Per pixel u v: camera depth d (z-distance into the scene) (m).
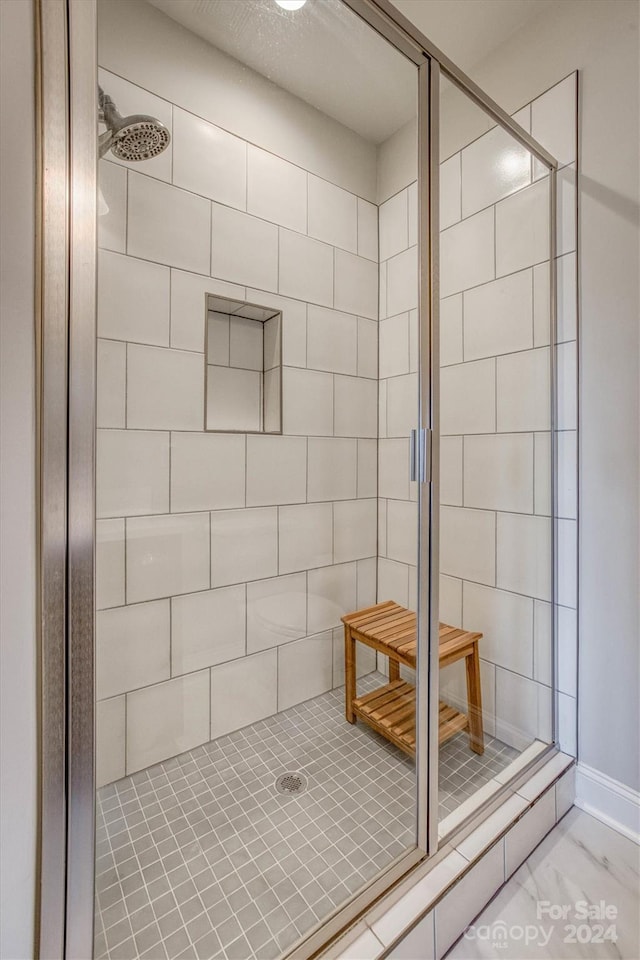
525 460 1.34
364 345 1.57
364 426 1.60
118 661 1.20
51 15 0.60
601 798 1.26
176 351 1.31
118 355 1.16
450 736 1.20
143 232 1.21
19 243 0.58
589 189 1.25
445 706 1.20
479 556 1.27
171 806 1.21
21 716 0.60
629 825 1.21
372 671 1.44
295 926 0.90
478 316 1.28
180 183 1.29
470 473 1.28
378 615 1.45
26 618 0.60
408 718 1.25
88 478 0.65
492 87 1.44
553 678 1.38
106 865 0.96
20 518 0.59
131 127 1.12
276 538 1.56
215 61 1.30
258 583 1.52
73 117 0.62
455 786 1.19
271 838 1.11
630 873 1.10
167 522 1.30
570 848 1.18
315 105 1.49
